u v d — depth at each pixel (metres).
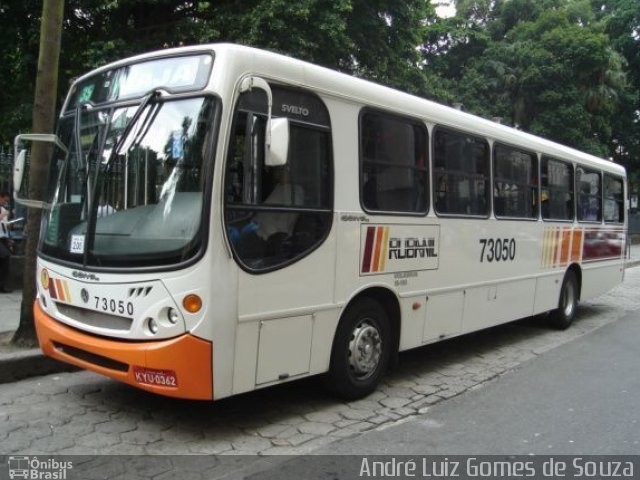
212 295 4.03
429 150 6.17
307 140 4.82
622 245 11.75
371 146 5.45
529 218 8.16
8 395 5.36
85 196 4.65
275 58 4.57
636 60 31.00
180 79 4.42
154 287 4.08
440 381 6.32
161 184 4.26
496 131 7.38
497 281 7.42
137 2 11.05
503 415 5.27
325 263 4.93
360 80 5.40
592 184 10.34
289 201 4.64
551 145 8.90
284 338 4.60
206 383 4.05
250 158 4.33
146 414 4.98
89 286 4.44
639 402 5.71
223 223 4.12
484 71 25.67
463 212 6.76
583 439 4.73
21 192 6.55
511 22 29.53
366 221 5.33
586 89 25.70
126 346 4.17
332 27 10.57
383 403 5.50
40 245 5.17
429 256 6.15
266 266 4.43
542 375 6.66
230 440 4.50
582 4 29.17
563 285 9.31
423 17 14.05
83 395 5.40
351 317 5.26
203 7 11.13
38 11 10.48
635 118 31.55
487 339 8.65
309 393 5.68
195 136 4.17
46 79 6.25
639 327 9.84
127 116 4.61
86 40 11.47
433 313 6.27
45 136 5.27
